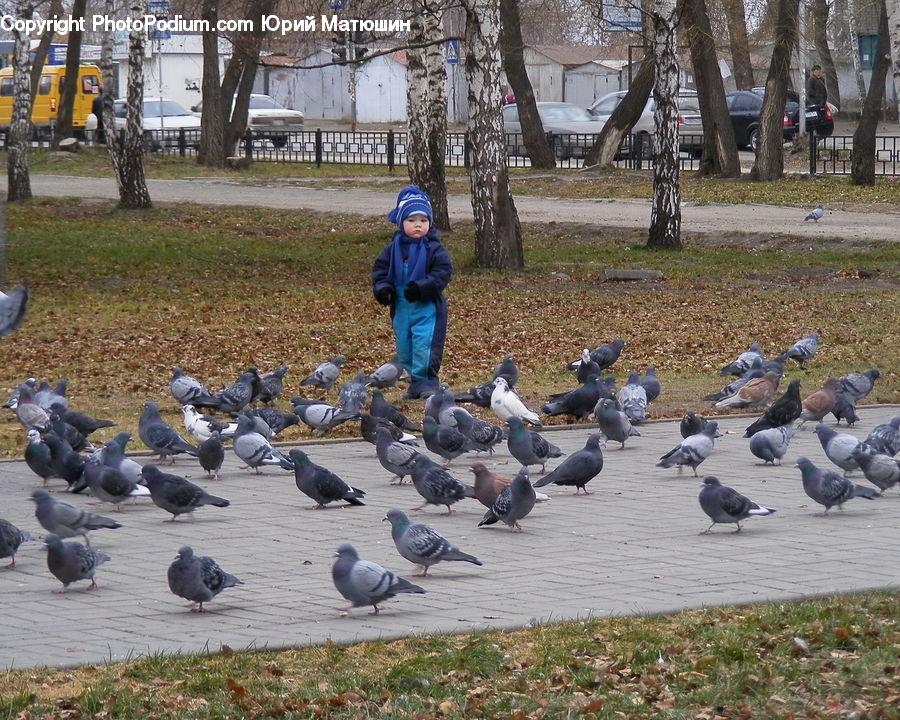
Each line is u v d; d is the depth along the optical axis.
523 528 10.23
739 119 50.31
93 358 18.19
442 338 16.06
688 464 11.80
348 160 50.00
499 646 7.28
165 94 68.38
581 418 14.73
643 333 20.39
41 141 55.91
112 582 8.73
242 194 40.38
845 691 6.62
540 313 22.30
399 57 76.00
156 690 6.65
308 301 23.70
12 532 9.01
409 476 12.20
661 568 8.95
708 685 6.73
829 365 17.86
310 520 10.53
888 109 61.38
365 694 6.63
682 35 39.47
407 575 8.85
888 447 11.98
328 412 13.66
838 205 34.16
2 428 14.27
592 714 6.37
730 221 32.41
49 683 6.73
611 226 32.38
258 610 8.05
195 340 19.72
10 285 24.89
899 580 8.54
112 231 32.84
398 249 15.89
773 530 10.07
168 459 12.94
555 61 73.62
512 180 41.50
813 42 54.50
